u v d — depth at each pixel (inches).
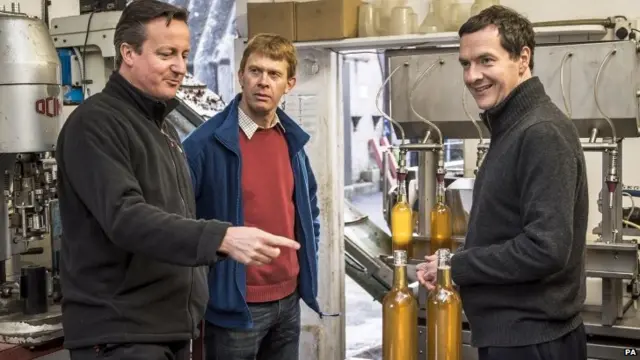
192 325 71.4
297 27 124.5
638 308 105.0
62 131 67.1
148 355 67.0
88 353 67.5
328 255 133.3
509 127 69.5
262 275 91.4
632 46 93.0
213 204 90.7
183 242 59.5
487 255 67.3
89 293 66.9
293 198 96.3
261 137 94.0
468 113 97.3
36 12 122.9
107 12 113.1
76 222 67.1
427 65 102.0
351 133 437.1
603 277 93.4
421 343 100.9
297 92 132.7
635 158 138.9
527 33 69.6
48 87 89.7
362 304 225.5
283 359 96.7
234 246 59.1
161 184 68.6
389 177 141.2
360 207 395.5
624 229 120.9
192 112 136.4
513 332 68.2
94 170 63.2
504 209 68.7
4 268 97.9
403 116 104.7
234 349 90.7
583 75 96.3
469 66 70.6
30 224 94.7
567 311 68.3
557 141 65.1
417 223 110.4
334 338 134.5
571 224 64.5
